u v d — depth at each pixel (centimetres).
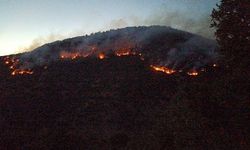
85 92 9762
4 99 9750
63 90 10081
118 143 3709
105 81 10412
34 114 8438
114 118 7694
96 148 3462
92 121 7662
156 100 8650
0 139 3878
